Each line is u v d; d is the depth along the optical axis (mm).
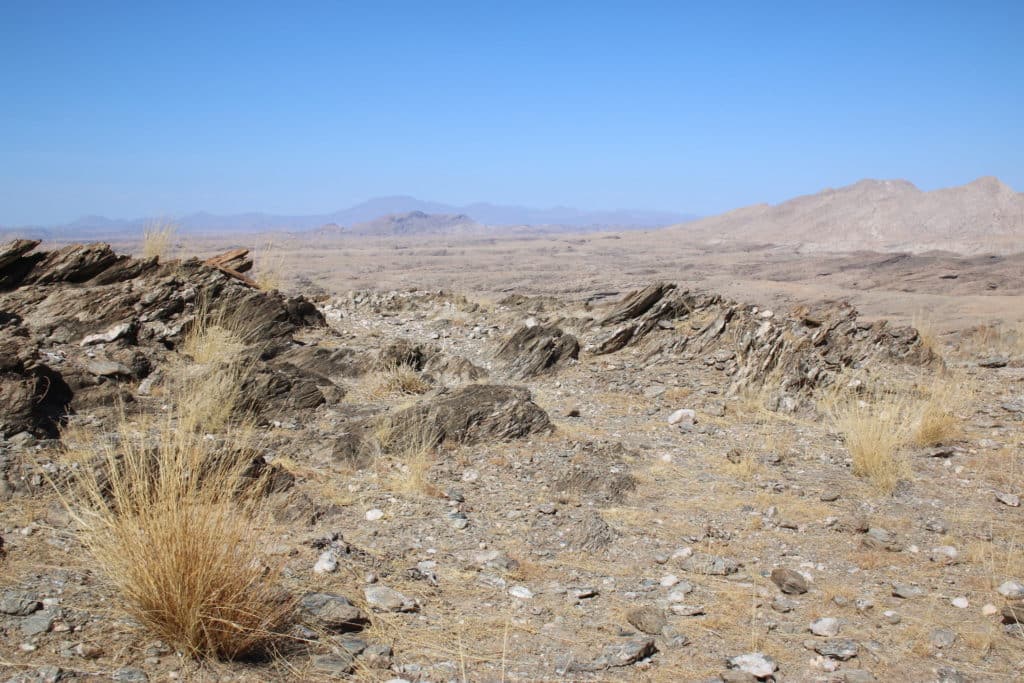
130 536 4164
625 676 4152
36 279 10883
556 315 15430
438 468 7422
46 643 3846
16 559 4633
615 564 5695
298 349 11234
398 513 6293
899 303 77312
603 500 6902
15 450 6188
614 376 11516
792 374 10586
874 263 149250
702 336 12570
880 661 4398
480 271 158000
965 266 130000
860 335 13055
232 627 3967
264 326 11734
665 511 6723
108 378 8445
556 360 12266
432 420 8094
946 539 6141
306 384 9211
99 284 11125
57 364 8242
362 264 173750
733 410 9883
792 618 4926
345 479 6953
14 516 5203
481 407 8422
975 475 7641
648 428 9227
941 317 58312
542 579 5371
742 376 10797
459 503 6633
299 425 8438
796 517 6605
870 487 7328
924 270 124125
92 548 4379
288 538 5426
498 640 4488
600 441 8461
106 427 7215
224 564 4094
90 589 4402
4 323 9336
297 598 4465
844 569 5668
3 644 3801
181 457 4793
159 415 7770
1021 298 78188
